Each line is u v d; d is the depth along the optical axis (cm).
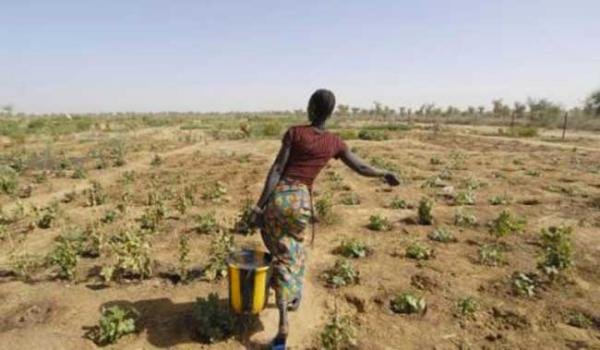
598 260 559
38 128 2956
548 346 386
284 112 11600
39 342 379
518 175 1204
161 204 765
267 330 406
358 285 498
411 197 915
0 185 953
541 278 507
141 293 470
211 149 1828
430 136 2583
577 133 3138
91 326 405
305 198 361
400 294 473
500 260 555
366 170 386
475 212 790
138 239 514
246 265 384
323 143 364
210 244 611
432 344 391
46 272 520
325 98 362
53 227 698
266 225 368
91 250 580
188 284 491
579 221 729
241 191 963
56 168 1298
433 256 581
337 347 374
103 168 1314
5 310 431
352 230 692
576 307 444
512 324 421
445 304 456
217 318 397
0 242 629
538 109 4294
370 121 5362
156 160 1413
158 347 379
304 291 484
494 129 3516
